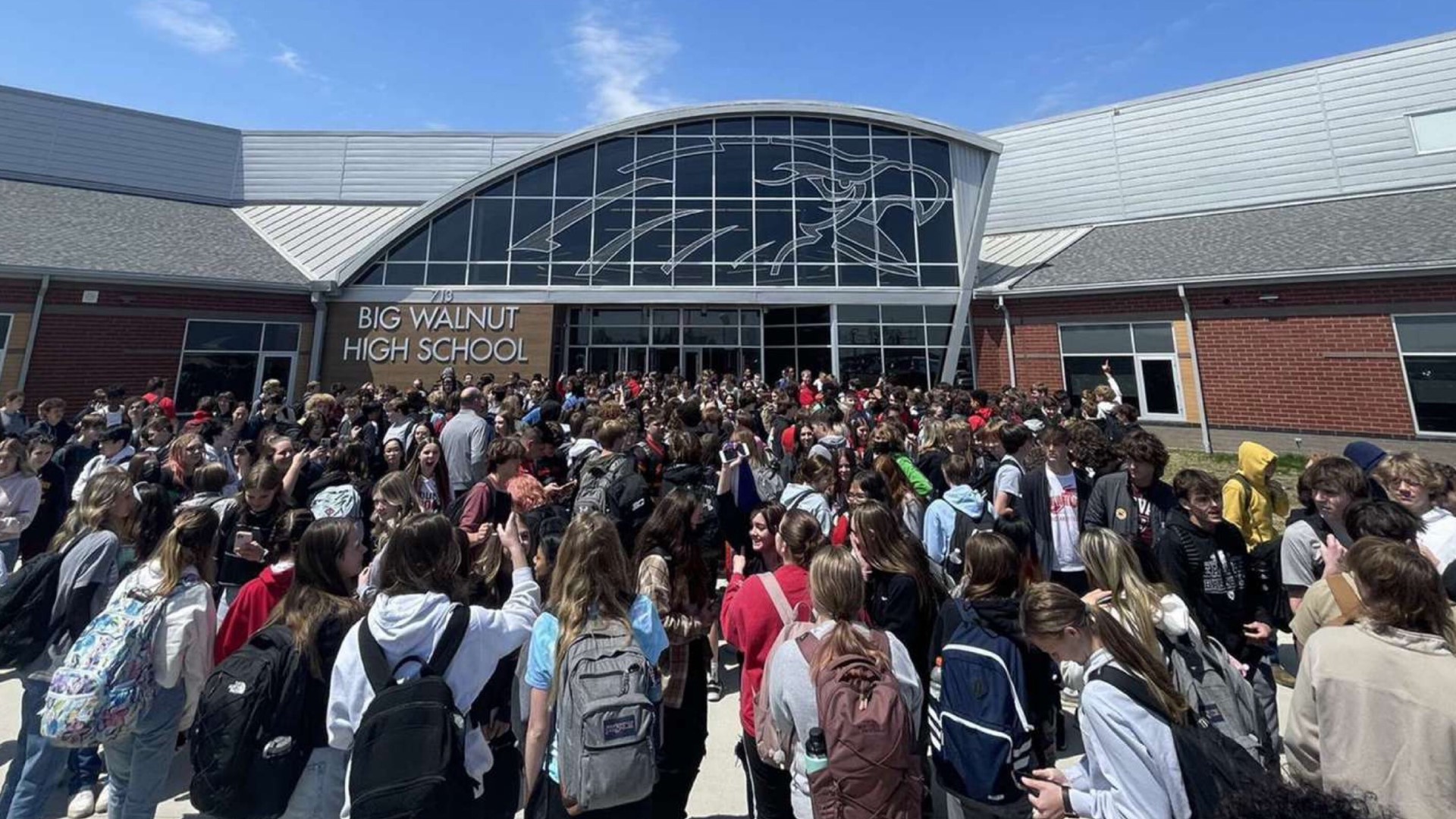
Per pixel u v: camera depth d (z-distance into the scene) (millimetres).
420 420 8125
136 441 8469
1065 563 4867
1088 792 2180
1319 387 13781
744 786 3984
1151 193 23516
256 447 6922
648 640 2623
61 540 3406
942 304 18312
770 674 2645
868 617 3359
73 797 3607
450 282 18438
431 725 2082
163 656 2883
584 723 2242
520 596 2904
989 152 18828
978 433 6797
